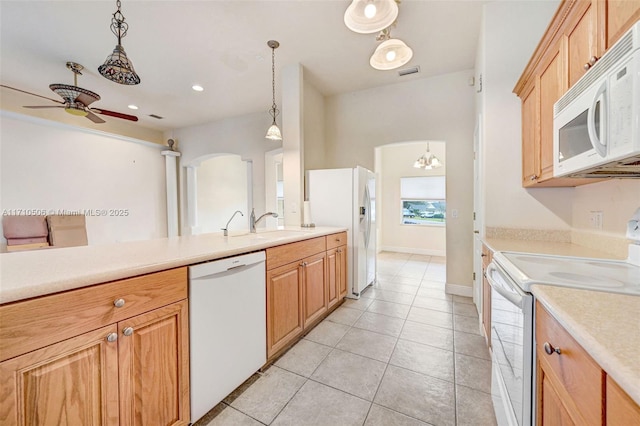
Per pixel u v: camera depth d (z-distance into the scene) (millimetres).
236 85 3795
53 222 3986
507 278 1201
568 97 1214
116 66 2027
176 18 2414
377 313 2807
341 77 3586
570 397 675
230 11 2334
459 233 3410
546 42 1554
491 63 2266
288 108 3326
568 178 1479
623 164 981
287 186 3395
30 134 3906
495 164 2262
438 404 1513
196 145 5617
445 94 3504
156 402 1169
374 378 1747
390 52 2260
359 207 3289
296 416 1438
